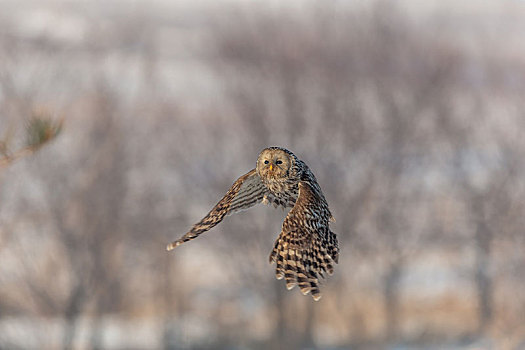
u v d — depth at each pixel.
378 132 33.88
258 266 32.06
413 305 33.69
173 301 33.94
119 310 34.12
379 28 36.47
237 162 34.31
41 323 31.22
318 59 34.97
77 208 32.25
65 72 33.56
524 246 31.48
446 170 33.34
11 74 30.89
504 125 33.44
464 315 32.78
